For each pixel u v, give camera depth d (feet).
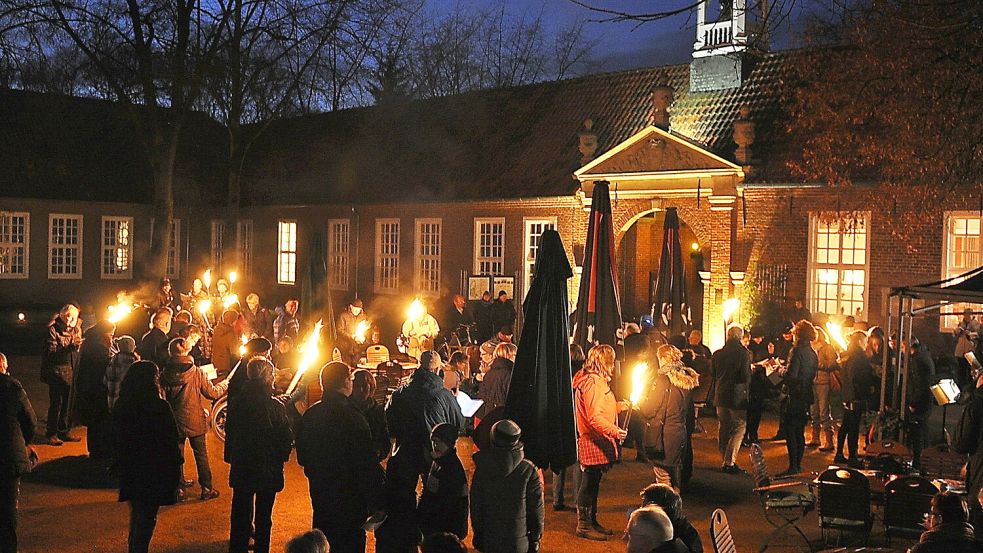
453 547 16.11
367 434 24.34
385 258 103.91
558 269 29.50
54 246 117.08
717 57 80.38
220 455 44.55
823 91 53.83
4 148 115.03
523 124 96.43
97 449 41.70
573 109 92.94
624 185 78.95
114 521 32.81
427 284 98.43
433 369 28.45
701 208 74.23
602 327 39.11
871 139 51.85
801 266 69.00
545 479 40.91
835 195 66.90
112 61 92.07
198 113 125.49
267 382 27.68
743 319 71.51
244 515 27.30
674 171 74.79
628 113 86.58
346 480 24.08
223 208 125.59
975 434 29.14
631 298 86.63
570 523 33.45
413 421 27.25
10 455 27.17
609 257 39.55
